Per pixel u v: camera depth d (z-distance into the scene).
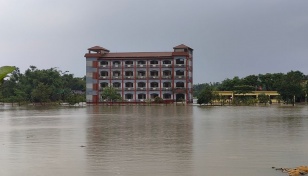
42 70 155.50
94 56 122.38
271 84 148.12
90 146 23.05
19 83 149.50
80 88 190.12
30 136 28.81
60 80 156.12
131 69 122.44
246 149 21.33
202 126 37.06
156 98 117.38
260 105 109.00
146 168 16.14
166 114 60.41
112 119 48.69
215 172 15.28
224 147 22.20
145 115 57.81
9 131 32.88
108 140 26.00
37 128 35.78
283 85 111.62
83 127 36.66
